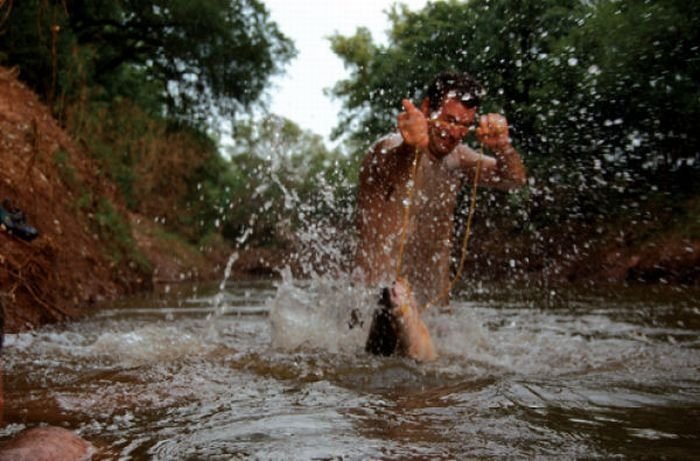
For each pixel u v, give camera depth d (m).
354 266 4.15
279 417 2.07
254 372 2.86
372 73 21.66
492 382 2.61
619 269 11.61
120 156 19.16
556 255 12.91
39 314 5.07
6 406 2.24
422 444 1.75
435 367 2.97
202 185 25.28
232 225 23.50
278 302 4.04
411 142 3.44
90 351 3.46
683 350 3.48
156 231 19.38
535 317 5.50
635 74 11.91
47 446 1.66
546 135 12.61
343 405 2.23
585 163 12.65
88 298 7.27
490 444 1.74
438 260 4.30
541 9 12.91
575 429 1.89
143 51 26.94
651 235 11.80
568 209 13.05
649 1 11.99
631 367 2.97
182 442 1.80
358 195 4.28
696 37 11.64
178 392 2.46
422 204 4.17
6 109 8.21
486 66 13.14
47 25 12.45
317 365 3.01
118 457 1.68
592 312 5.94
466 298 8.18
